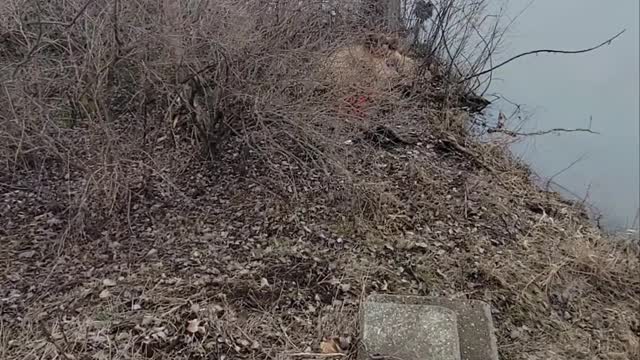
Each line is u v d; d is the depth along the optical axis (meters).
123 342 2.66
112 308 2.86
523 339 3.17
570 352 3.15
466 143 5.11
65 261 3.21
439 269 3.49
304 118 3.85
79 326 2.74
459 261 3.58
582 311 3.47
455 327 2.70
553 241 3.99
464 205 4.15
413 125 5.09
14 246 3.31
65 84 3.52
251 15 3.70
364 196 3.89
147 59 3.46
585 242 4.02
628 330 3.38
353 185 3.93
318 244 3.51
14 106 3.53
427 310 2.79
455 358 2.55
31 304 2.91
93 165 3.52
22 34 3.48
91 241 3.36
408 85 5.46
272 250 3.39
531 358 3.04
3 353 2.61
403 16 6.30
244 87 3.62
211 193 3.79
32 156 3.80
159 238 3.42
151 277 3.09
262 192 3.84
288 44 3.89
